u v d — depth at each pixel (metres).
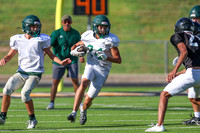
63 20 27.75
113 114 24.98
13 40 19.08
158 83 54.16
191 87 19.98
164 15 83.88
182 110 26.92
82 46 19.33
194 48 18.19
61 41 27.78
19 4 88.31
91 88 20.39
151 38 74.88
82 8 43.16
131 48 69.25
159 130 18.05
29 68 19.06
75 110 19.53
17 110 26.95
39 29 19.17
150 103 31.53
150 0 90.44
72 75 27.94
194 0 87.69
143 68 63.81
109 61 19.92
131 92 41.34
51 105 27.75
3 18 81.50
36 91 42.25
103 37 19.83
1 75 56.31
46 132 18.19
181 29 18.59
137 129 19.09
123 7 88.44
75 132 18.22
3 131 18.41
